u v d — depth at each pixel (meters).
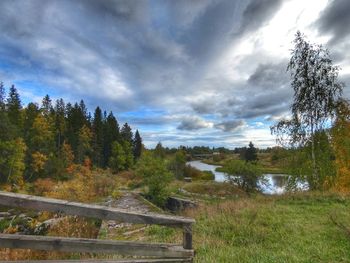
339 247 7.83
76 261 4.20
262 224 10.47
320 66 19.97
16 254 6.77
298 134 20.66
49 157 67.00
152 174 31.28
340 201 14.98
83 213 4.18
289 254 7.42
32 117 78.19
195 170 73.06
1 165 51.62
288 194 17.22
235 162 35.16
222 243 8.38
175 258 4.68
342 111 20.03
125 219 4.39
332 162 20.53
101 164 90.50
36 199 3.96
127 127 115.31
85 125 92.44
